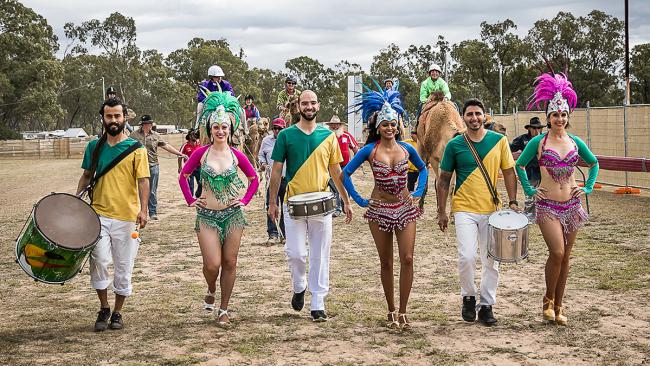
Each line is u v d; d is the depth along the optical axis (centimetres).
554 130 741
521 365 608
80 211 688
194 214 1766
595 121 2209
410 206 726
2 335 722
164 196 2227
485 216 741
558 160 731
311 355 644
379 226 724
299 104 780
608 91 7538
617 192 1944
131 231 735
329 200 757
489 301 738
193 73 12212
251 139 2220
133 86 11269
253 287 938
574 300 824
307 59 9850
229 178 747
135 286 960
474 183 738
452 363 615
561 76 769
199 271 1062
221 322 745
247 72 12300
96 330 734
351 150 1684
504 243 708
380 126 721
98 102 11194
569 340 675
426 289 908
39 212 666
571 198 734
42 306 855
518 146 1466
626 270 968
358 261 1107
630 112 2014
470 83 7575
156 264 1123
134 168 730
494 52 7319
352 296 872
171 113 11744
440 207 764
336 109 9625
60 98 11175
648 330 702
